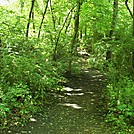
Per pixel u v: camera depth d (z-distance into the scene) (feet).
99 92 36.83
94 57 46.06
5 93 25.18
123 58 33.76
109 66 37.29
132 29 33.53
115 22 46.91
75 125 24.18
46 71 32.30
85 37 74.33
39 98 31.37
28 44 36.78
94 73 50.80
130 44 31.07
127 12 51.29
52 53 48.19
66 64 47.80
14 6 60.03
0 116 23.41
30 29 49.32
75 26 48.32
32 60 31.63
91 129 23.27
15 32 36.78
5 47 33.12
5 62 28.09
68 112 27.86
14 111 25.48
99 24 49.57
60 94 35.14
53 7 50.24
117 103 26.96
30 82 30.12
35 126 23.39
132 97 25.88
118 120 23.97
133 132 22.36
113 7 49.80
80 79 45.01
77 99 33.12
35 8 55.52
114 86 32.83
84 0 46.55
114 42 33.40
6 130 21.85
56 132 22.41
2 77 26.84
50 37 49.37
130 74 33.99
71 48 48.62
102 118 26.20
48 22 51.57
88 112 28.02
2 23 36.55
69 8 49.52
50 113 27.22
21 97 27.61
